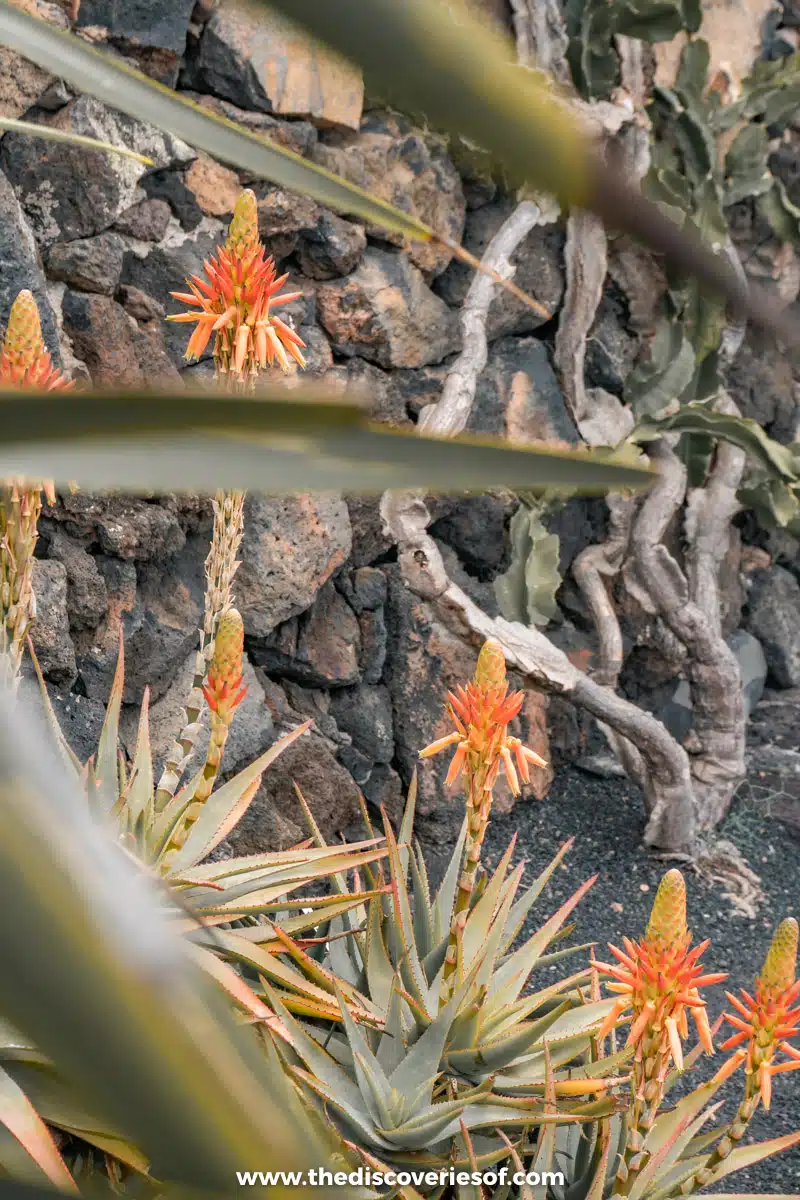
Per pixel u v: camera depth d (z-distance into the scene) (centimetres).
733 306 13
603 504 444
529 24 376
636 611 459
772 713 520
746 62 476
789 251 500
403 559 332
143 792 187
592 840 413
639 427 423
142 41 272
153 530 273
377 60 11
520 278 405
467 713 165
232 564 172
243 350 151
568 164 12
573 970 338
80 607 260
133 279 287
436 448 14
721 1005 336
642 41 428
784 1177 272
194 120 39
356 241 339
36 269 245
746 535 529
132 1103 10
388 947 217
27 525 137
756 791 460
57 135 68
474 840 175
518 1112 187
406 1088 187
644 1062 144
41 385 130
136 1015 10
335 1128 164
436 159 364
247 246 150
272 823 311
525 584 410
